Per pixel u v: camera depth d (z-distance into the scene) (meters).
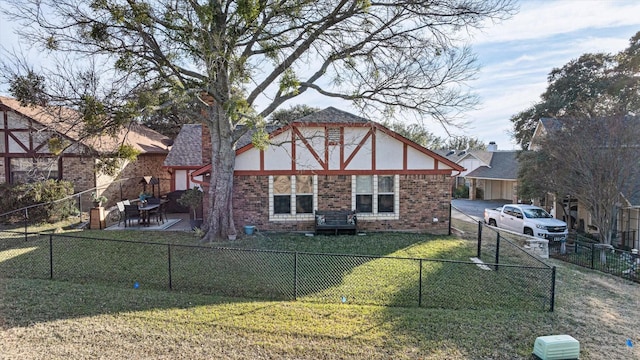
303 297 7.78
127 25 10.68
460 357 5.42
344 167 14.43
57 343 5.40
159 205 15.52
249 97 12.84
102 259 9.95
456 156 42.94
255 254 10.82
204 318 6.41
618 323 7.24
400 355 5.40
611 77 26.28
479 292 8.50
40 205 14.98
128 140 20.42
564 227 16.34
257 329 6.05
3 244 11.42
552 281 7.67
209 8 10.17
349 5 12.23
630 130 15.53
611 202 15.89
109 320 6.23
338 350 5.48
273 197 14.26
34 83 10.27
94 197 14.69
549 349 5.41
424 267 10.05
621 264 12.98
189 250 11.04
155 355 5.15
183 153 19.73
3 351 5.11
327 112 15.23
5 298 7.09
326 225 13.83
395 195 14.63
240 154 14.02
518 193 24.92
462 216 22.59
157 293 7.64
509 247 13.12
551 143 17.72
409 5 12.29
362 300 7.72
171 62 11.55
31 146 17.80
